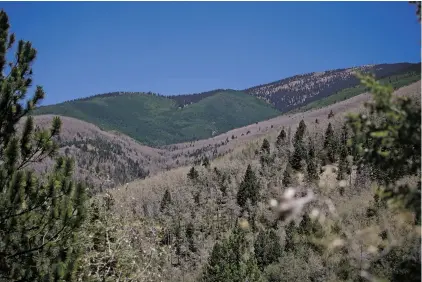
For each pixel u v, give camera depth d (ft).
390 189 18.72
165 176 411.34
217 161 440.45
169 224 233.96
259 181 285.84
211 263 172.55
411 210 18.24
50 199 35.55
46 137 37.06
